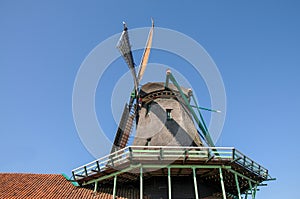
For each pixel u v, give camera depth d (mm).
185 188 17406
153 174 17203
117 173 16484
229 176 17672
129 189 17953
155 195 17141
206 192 17922
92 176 17156
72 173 17469
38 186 17141
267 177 18797
